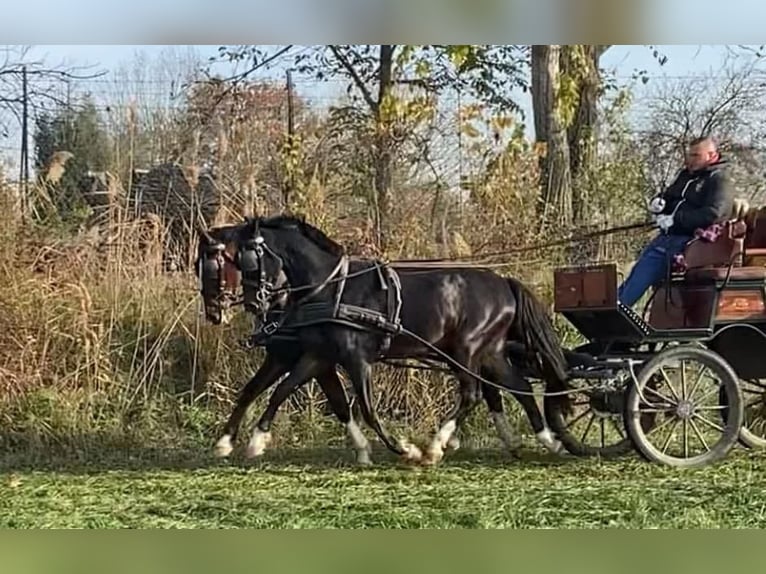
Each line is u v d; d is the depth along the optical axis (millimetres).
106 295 11234
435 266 9859
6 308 11023
